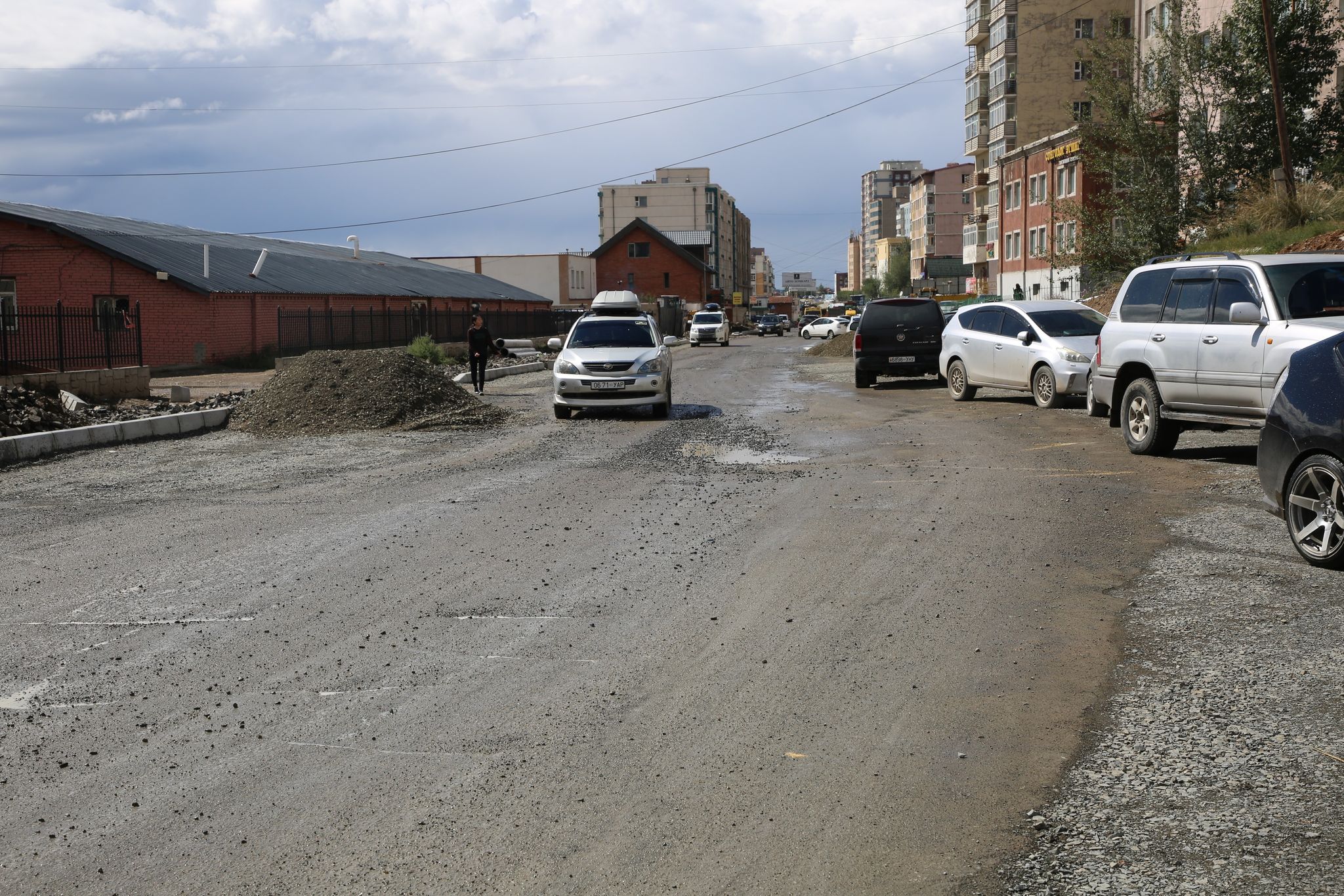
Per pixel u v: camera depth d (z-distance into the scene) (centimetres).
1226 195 3228
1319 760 393
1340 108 3316
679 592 658
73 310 2925
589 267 9125
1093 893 313
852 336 3944
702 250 11150
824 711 460
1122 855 334
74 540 854
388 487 1109
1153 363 1152
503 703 478
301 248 5531
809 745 424
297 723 457
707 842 348
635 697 481
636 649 550
